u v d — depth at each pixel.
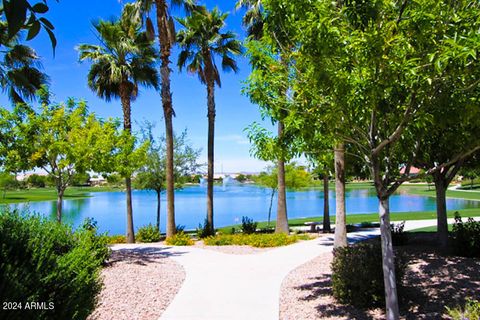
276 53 5.00
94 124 11.48
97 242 9.16
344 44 3.64
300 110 4.28
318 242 12.79
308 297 6.38
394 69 3.44
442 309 5.50
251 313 5.62
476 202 36.22
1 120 10.21
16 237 3.04
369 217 24.09
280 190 15.70
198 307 5.93
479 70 3.56
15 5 1.31
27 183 54.25
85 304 3.39
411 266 7.79
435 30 3.50
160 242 15.20
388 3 3.70
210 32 16.67
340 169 9.31
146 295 6.58
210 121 17.00
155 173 19.69
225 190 85.88
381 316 5.33
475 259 8.20
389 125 4.48
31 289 2.73
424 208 33.44
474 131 4.55
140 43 16.02
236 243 13.32
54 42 1.57
